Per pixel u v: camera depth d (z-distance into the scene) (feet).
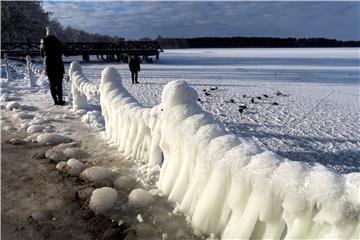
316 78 72.79
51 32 25.91
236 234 7.70
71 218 9.74
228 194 8.14
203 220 8.70
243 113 32.86
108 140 16.69
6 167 13.33
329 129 26.78
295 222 6.63
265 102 40.32
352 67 106.01
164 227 9.18
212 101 40.14
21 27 140.36
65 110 24.54
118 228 9.22
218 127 9.11
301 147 21.58
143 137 13.56
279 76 76.13
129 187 11.50
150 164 12.80
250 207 7.36
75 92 24.41
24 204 10.50
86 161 13.94
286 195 6.66
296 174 6.75
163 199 10.47
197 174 9.04
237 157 7.81
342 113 34.06
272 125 27.71
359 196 5.82
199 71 86.74
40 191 11.30
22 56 101.14
